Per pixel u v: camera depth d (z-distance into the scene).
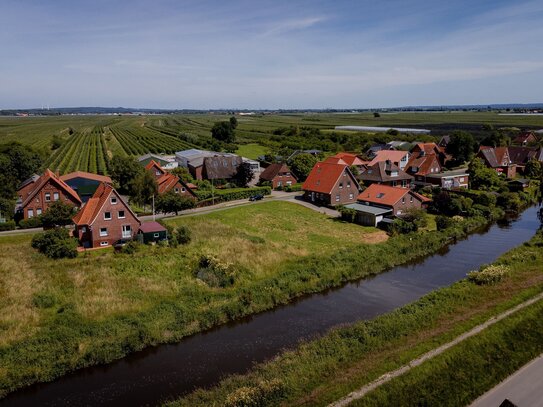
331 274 43.72
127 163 80.56
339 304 38.44
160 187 72.31
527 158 103.31
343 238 56.06
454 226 59.16
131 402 25.67
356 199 69.88
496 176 84.38
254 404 23.28
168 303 37.09
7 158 87.50
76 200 64.75
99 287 39.03
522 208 76.06
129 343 31.06
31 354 29.39
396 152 95.19
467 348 27.42
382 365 26.12
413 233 56.25
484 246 54.41
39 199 62.59
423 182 87.75
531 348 27.52
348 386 24.23
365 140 150.88
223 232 55.38
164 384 27.34
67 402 25.84
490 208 69.38
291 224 61.69
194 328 34.00
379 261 47.66
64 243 45.06
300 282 41.91
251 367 28.73
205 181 89.50
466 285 39.31
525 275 40.75
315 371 26.41
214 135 158.12
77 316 34.53
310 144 143.62
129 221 50.34
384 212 61.97
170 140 172.75
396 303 38.41
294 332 33.53
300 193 82.94
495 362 26.02
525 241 55.22
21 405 25.72
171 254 46.12
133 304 36.81
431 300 36.41
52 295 37.00
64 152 138.12
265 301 38.31
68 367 28.95
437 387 23.67
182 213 66.38
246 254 47.75
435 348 27.83
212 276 41.66
